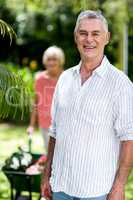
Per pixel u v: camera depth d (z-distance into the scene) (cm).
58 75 620
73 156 342
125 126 332
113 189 339
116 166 346
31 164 550
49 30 1315
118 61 1069
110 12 1007
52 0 1232
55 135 379
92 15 343
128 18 1010
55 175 356
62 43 1330
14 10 1298
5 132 1105
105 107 333
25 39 1361
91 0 702
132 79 1022
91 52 340
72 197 351
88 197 342
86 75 350
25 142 997
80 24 343
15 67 1253
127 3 1009
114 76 335
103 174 339
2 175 748
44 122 629
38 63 1400
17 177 520
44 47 1386
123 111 330
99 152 337
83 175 341
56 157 356
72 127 341
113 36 1023
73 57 1320
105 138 336
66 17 1294
